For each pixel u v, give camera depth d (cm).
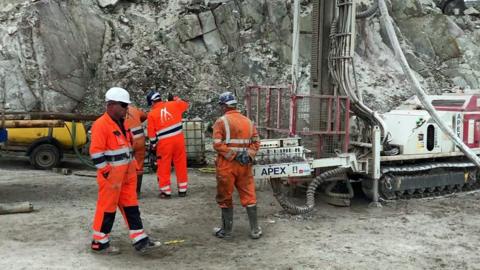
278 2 1647
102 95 1510
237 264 553
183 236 653
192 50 1634
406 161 896
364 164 815
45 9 1488
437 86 1697
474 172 955
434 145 888
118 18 1652
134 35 1622
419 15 1859
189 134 1173
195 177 1063
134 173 578
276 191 744
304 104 820
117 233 654
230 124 625
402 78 1669
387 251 602
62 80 1476
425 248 615
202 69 1599
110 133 554
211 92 1547
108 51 1578
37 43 1465
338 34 816
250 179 646
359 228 697
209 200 850
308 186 807
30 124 802
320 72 852
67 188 920
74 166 1170
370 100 1553
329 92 850
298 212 753
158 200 846
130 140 576
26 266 529
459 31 1850
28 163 1193
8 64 1443
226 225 646
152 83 1530
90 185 948
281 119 836
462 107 959
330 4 840
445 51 1822
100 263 546
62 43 1491
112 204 566
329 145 820
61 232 651
